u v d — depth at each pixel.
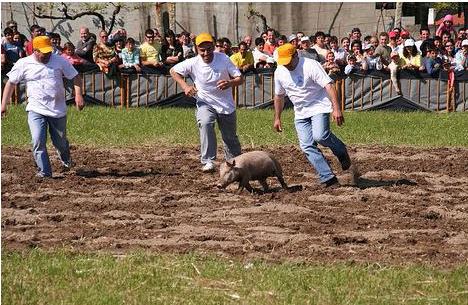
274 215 13.88
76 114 26.14
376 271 11.04
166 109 27.94
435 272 11.01
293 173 17.80
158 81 29.02
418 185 16.53
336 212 14.17
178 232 12.85
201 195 15.38
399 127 24.67
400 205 14.75
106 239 12.50
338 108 15.51
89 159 19.55
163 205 14.59
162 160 19.55
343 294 10.25
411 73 28.78
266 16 38.16
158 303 9.91
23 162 18.98
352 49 29.19
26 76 16.84
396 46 29.62
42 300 9.96
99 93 28.84
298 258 11.66
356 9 37.78
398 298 10.18
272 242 12.34
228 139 17.61
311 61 15.59
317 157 15.91
